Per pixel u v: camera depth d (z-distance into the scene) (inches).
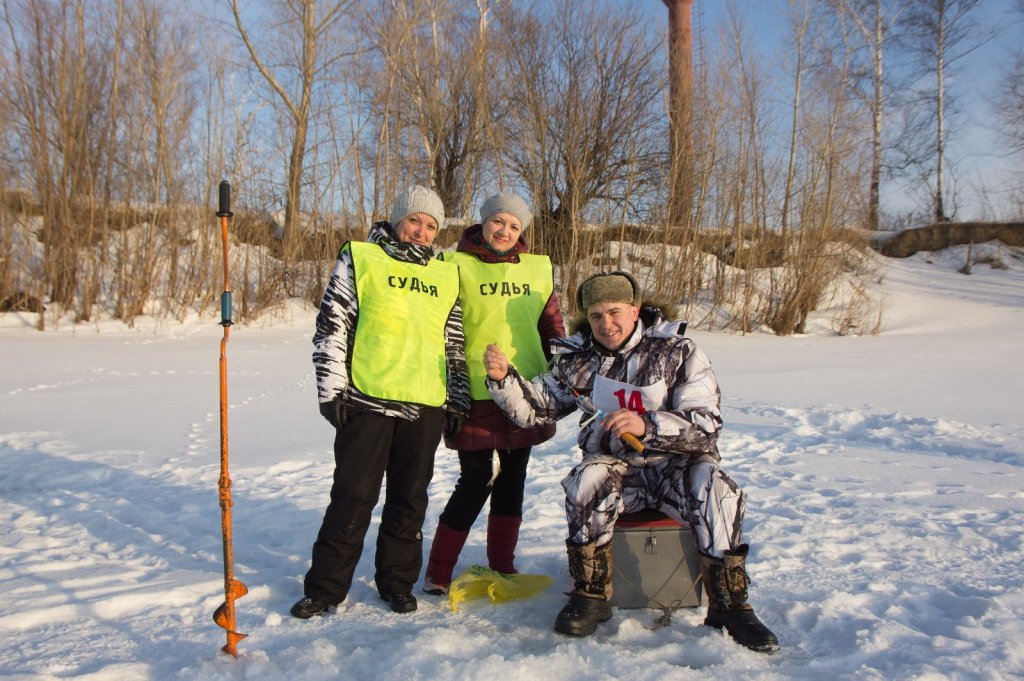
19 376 406.0
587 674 97.0
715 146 739.4
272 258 753.6
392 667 98.9
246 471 215.2
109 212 716.0
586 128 749.3
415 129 834.2
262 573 137.2
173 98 727.1
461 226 818.8
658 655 105.8
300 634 112.3
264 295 720.3
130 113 717.9
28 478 209.3
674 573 120.0
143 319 689.0
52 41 682.8
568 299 708.0
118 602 121.6
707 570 112.5
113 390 363.6
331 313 122.8
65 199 682.2
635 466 122.0
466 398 130.4
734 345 608.4
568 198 759.1
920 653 102.0
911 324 751.7
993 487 188.7
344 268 125.3
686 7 740.7
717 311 753.6
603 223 753.0
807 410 298.4
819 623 112.5
